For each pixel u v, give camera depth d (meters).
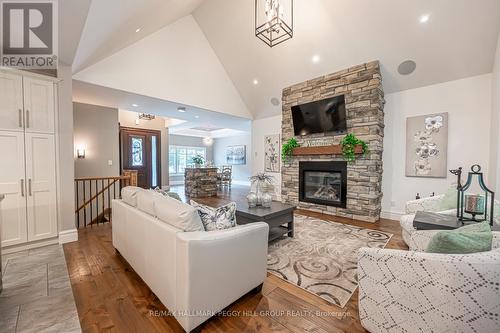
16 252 2.68
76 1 1.76
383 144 4.28
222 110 5.71
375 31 3.51
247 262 1.74
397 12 3.19
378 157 4.03
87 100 4.63
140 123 8.38
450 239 1.18
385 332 1.33
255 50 4.81
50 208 2.90
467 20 2.95
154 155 8.77
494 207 2.14
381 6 3.22
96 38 2.71
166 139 9.07
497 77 2.87
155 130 8.75
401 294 1.26
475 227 1.39
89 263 2.43
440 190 3.75
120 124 7.89
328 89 4.49
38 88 2.79
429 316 1.17
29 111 2.73
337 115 4.34
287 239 3.13
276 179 6.27
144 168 8.48
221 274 1.54
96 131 5.27
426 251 1.32
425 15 3.08
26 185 2.73
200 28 5.06
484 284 1.02
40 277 2.13
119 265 2.39
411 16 3.16
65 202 3.02
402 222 2.77
